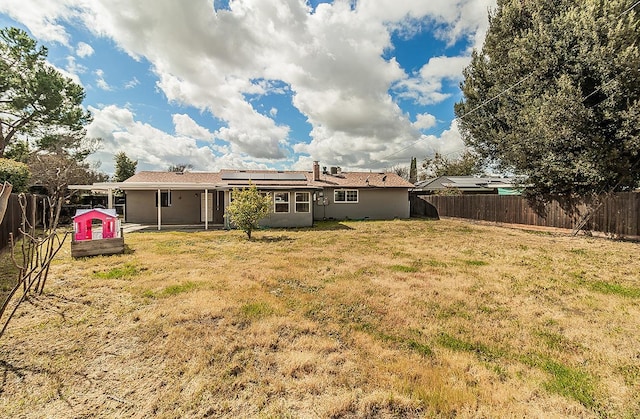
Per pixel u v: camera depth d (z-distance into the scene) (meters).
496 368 2.75
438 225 16.22
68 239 10.13
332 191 19.92
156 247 9.07
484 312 4.13
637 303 4.49
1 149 16.58
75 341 3.15
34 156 17.28
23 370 2.61
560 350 3.11
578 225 11.88
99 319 3.71
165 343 3.13
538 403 2.27
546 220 13.38
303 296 4.67
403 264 6.95
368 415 2.13
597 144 10.32
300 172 22.11
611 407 2.24
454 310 4.18
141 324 3.59
